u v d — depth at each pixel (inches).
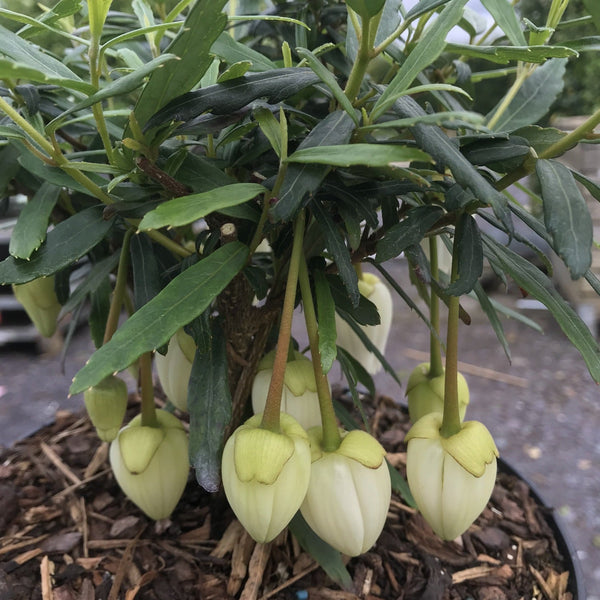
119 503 9.3
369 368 9.5
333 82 4.7
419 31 6.7
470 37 8.4
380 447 5.9
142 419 7.4
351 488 5.6
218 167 5.9
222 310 6.7
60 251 5.5
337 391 12.6
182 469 7.5
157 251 7.6
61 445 11.0
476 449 5.8
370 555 8.3
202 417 5.7
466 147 5.0
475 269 5.1
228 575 7.9
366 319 6.4
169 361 7.5
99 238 5.6
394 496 9.7
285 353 5.1
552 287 5.6
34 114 6.1
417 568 8.3
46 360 22.6
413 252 5.7
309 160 4.2
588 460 17.6
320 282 5.6
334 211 6.2
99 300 8.3
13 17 4.8
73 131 7.7
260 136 5.8
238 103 4.8
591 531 15.1
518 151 4.7
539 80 7.1
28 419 18.9
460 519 6.0
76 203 8.5
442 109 7.8
